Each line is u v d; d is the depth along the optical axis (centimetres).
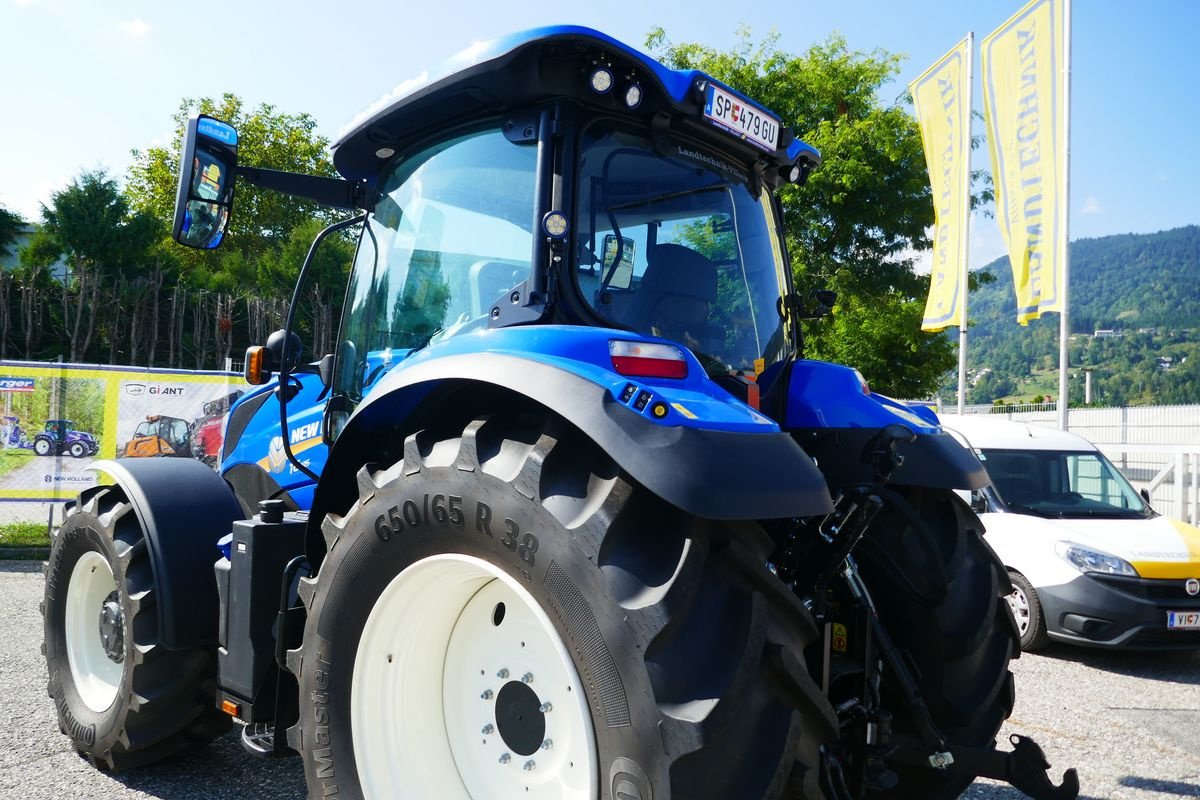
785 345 304
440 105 267
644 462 179
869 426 283
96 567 368
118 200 2909
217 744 375
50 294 2300
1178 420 1350
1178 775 374
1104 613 598
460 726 236
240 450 393
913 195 1447
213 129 297
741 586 183
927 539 278
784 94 1578
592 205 244
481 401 236
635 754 169
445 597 230
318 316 1552
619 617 173
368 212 314
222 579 291
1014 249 1083
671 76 252
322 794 229
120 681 332
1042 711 481
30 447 862
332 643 231
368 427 251
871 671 260
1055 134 1030
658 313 255
